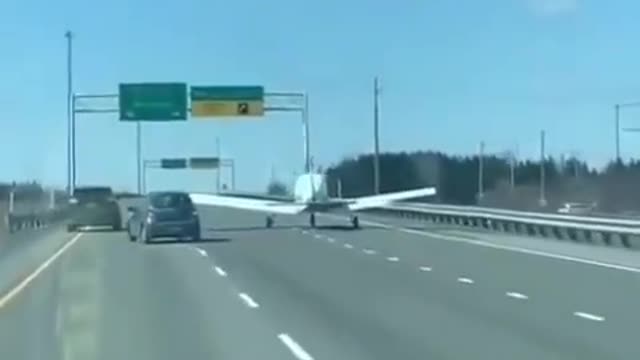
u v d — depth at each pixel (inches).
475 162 4468.5
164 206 1690.5
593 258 1273.4
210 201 2672.2
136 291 943.0
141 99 2551.7
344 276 1064.8
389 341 626.8
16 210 2081.7
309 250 1471.5
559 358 564.1
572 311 767.7
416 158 4493.1
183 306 823.1
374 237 1790.1
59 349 613.3
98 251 1485.0
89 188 2233.0
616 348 596.1
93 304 844.6
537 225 1784.0
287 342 626.8
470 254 1364.4
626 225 1464.1
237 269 1162.6
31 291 955.3
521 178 4399.6
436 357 568.7
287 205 2282.2
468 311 772.6
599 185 3769.7
